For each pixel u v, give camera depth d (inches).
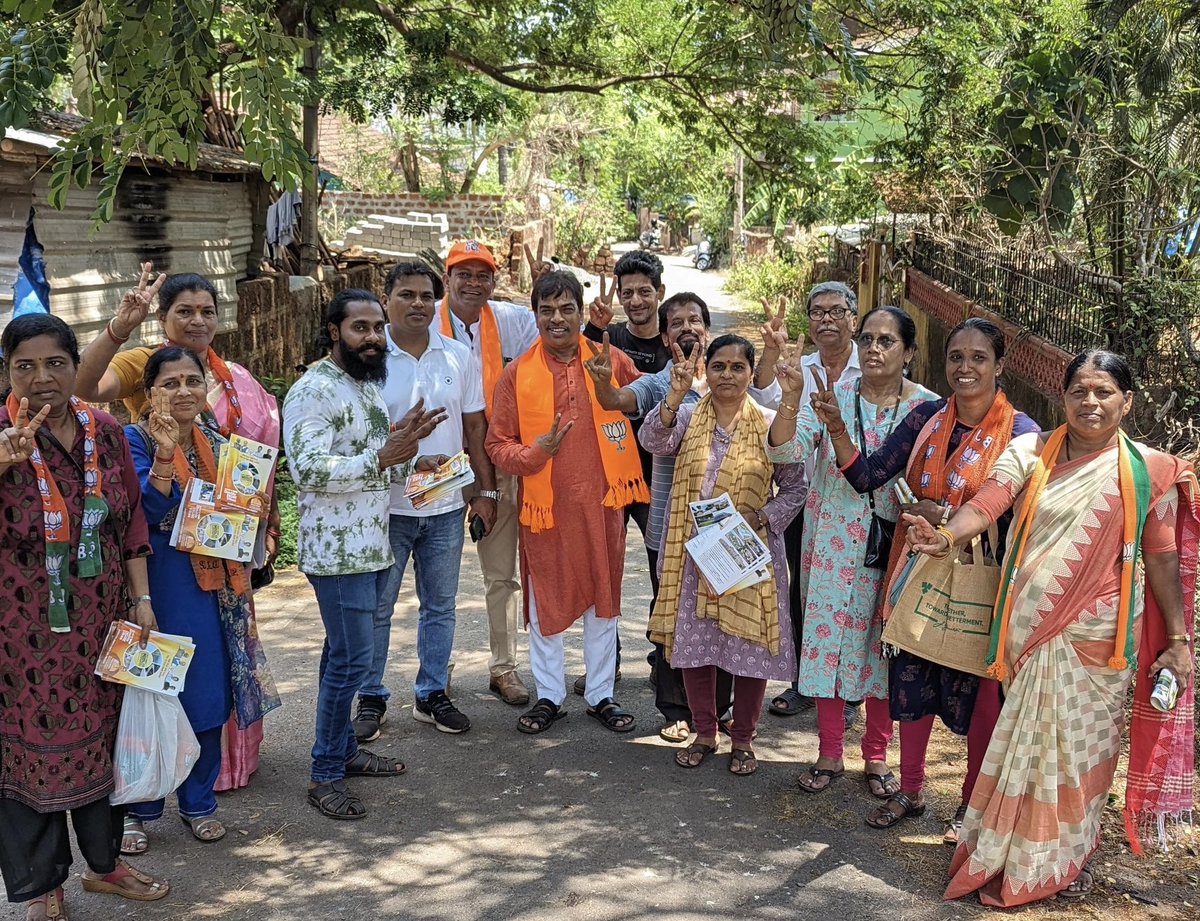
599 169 1288.1
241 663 160.7
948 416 159.6
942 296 453.4
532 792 177.9
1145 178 309.1
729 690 197.2
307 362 501.4
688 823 167.8
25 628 130.8
